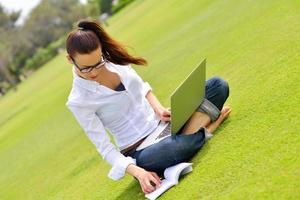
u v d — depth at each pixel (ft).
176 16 54.60
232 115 15.17
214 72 22.31
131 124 13.79
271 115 13.67
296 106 13.37
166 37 45.19
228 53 24.49
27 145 38.50
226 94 14.67
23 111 75.00
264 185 10.50
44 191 21.66
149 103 14.47
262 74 17.90
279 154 11.39
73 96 13.32
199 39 33.58
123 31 84.33
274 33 22.70
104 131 13.48
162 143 13.21
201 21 40.16
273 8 27.73
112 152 13.37
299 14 23.25
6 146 46.91
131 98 13.67
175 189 12.55
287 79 15.78
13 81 212.84
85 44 12.32
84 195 17.29
